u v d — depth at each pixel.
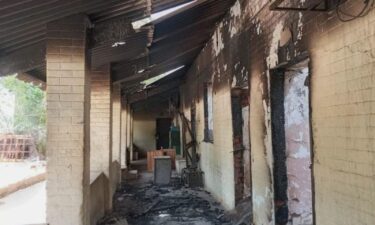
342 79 2.75
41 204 7.38
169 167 11.40
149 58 8.16
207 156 9.58
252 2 5.07
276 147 4.35
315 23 3.16
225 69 6.92
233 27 6.23
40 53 4.75
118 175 10.47
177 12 5.32
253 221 5.22
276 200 4.32
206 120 9.73
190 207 7.62
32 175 10.91
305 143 4.40
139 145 21.64
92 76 7.23
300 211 4.30
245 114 6.53
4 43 4.43
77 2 3.81
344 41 2.70
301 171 4.37
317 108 3.17
